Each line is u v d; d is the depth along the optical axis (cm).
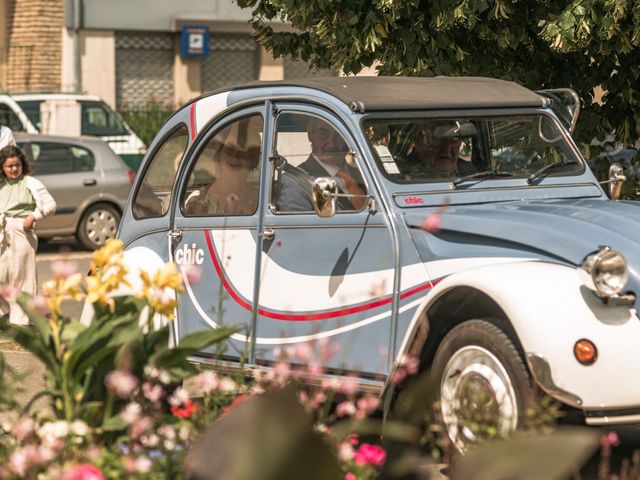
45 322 586
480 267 690
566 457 419
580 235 693
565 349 642
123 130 2677
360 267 758
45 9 3316
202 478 443
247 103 855
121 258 599
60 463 525
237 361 828
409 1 1041
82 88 3344
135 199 944
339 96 793
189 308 869
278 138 827
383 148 776
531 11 1074
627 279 666
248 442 437
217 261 854
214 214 865
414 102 798
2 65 3431
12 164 1412
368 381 738
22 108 2636
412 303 729
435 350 736
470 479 426
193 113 900
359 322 754
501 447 426
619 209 745
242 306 830
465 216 729
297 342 789
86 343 566
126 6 3359
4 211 1406
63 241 2380
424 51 1089
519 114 838
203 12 3422
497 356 670
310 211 794
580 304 654
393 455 529
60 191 2184
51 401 613
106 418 570
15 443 551
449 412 693
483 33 1073
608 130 1138
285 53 1184
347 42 1082
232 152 859
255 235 826
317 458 437
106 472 522
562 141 852
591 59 1142
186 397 575
